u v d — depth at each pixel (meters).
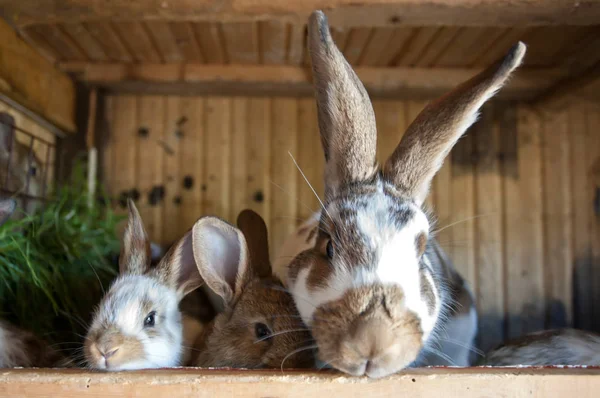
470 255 0.69
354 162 0.43
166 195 0.70
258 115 0.72
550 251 0.70
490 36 0.58
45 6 0.49
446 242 0.69
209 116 0.71
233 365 0.43
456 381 0.34
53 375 0.34
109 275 0.59
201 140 0.71
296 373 0.34
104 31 0.58
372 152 0.43
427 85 0.67
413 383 0.34
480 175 0.70
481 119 0.71
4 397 0.34
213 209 0.70
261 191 0.71
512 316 0.69
